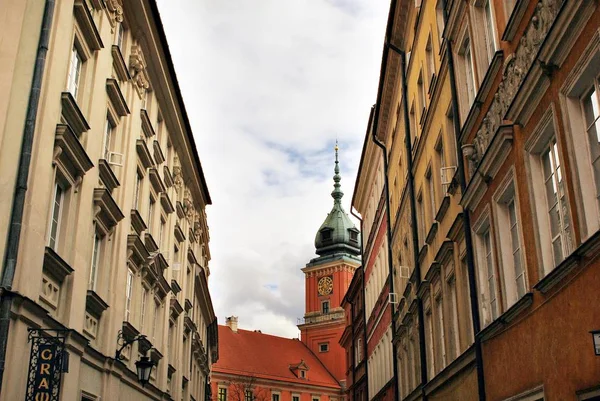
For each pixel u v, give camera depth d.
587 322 9.15
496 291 13.80
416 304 23.47
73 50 16.03
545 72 10.30
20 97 12.80
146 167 23.69
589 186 9.44
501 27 13.44
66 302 14.77
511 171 12.56
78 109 15.07
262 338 105.38
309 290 113.69
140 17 21.67
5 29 13.20
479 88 14.42
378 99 32.66
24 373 11.98
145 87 23.52
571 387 9.77
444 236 19.33
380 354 38.66
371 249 44.12
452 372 17.88
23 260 12.05
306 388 99.31
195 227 38.31
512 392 12.67
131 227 21.22
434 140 20.69
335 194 120.75
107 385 17.89
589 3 8.74
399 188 29.70
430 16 21.72
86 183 16.12
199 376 44.47
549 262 11.12
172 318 29.78
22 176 12.31
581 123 9.70
